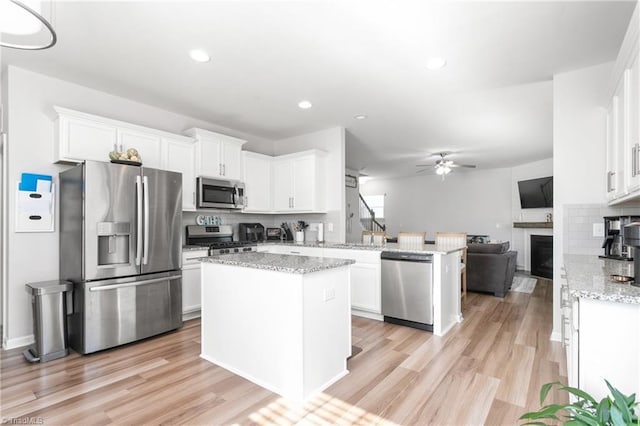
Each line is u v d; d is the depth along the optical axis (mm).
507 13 2070
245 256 2732
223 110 3953
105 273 2783
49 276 2990
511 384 2184
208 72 2938
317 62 2748
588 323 1387
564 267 2230
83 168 2707
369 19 2145
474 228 8688
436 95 3467
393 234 10227
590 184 2773
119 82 3146
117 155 3072
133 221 2973
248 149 5086
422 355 2686
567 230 2859
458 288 3652
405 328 3381
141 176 3029
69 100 3148
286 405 1963
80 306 2707
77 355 2689
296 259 2494
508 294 5016
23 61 2732
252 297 2287
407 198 9984
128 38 2375
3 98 2918
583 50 2510
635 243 1447
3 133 2908
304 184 4660
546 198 7055
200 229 4324
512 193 8055
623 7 1984
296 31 2287
